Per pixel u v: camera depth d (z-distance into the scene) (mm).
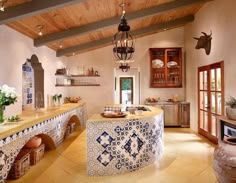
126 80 9539
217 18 5812
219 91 5773
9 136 3246
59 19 4789
